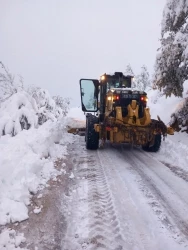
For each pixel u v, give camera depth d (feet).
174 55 28.22
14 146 16.98
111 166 18.54
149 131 21.97
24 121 26.66
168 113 36.01
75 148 24.45
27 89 34.63
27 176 13.53
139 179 15.92
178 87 29.91
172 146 23.97
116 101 23.39
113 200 12.63
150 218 11.06
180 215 11.44
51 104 34.91
